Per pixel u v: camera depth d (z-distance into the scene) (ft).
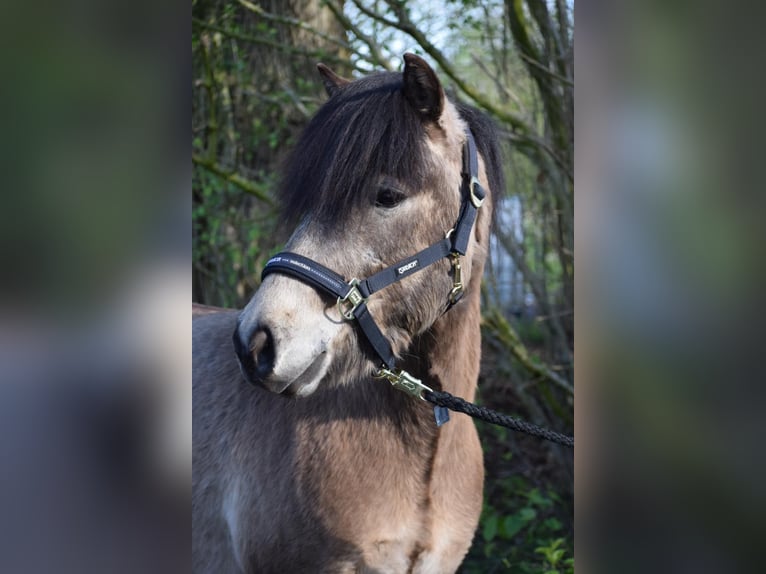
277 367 4.67
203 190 13.91
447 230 5.17
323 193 4.86
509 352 11.35
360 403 5.51
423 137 5.04
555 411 11.25
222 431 6.20
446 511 5.80
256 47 14.73
